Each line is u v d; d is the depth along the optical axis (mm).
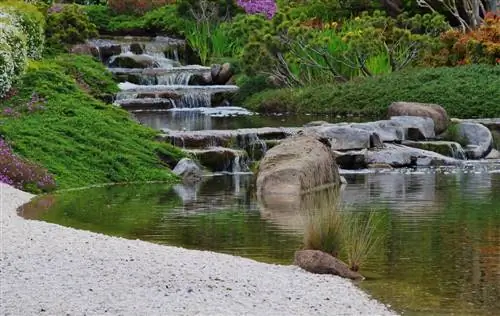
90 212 18016
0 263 12812
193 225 16750
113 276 12203
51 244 13977
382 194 19984
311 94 32125
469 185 21188
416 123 26344
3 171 20422
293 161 21062
